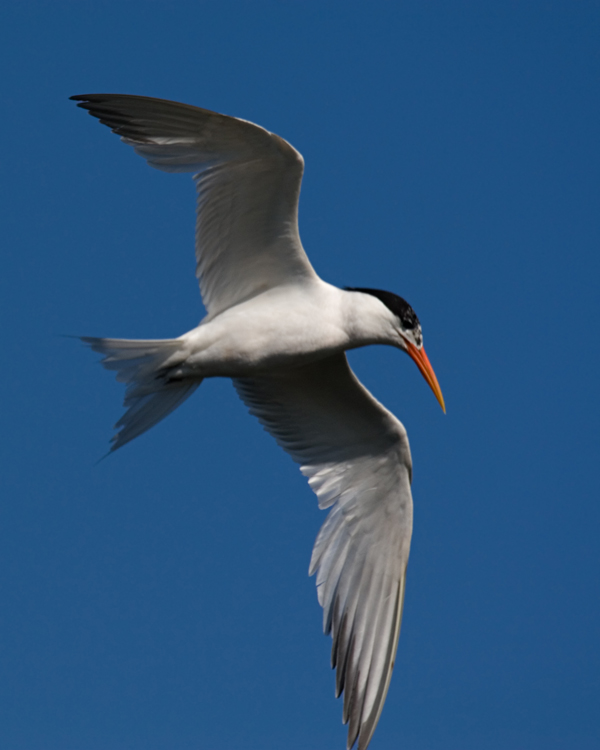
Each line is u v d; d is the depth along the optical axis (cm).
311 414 1212
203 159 986
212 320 1055
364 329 1091
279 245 1034
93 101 961
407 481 1195
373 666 1178
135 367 1019
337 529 1212
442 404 1134
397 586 1201
